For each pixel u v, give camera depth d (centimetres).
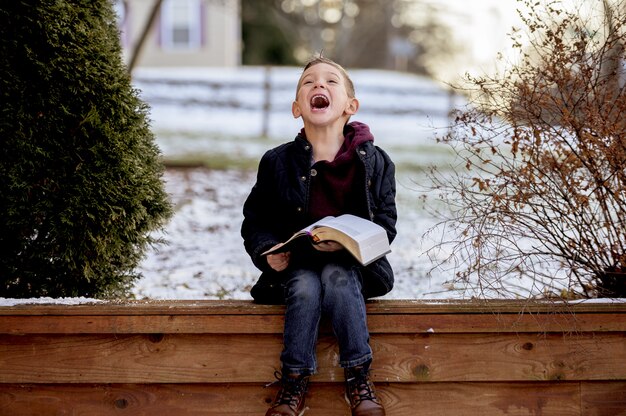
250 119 1571
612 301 273
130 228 289
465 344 271
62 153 283
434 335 270
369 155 277
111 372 269
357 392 254
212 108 1617
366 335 257
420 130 1430
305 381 258
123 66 300
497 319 268
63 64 282
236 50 2128
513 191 293
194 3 2034
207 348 269
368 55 3481
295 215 276
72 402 272
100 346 269
